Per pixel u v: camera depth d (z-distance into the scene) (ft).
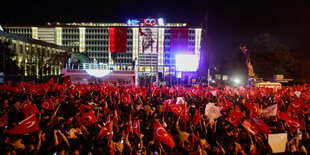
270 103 49.90
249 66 167.84
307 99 59.11
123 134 25.79
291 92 68.90
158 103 53.52
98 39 394.73
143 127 33.63
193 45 382.83
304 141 26.23
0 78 139.03
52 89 70.54
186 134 26.63
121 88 84.23
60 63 268.21
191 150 23.00
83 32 394.73
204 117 34.53
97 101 50.70
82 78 111.24
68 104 40.78
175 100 53.72
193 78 166.09
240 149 24.20
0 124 25.23
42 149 23.85
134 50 387.96
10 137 22.79
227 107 42.19
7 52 193.26
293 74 220.02
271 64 215.92
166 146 25.54
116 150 23.80
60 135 23.91
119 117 35.24
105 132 23.07
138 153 23.59
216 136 28.07
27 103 32.35
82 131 28.04
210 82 162.40
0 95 55.52
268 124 33.60
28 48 273.95
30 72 234.38
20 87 68.39
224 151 23.65
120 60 389.80
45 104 39.34
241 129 28.68
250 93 67.05
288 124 28.84
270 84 109.50
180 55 148.77
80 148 23.00
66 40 396.57
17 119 32.55
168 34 378.32
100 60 392.68
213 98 62.23
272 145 21.86
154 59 364.99
